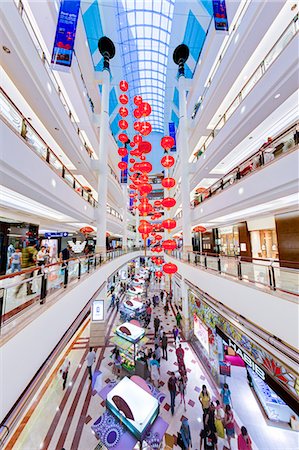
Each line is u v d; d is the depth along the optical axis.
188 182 10.49
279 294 3.36
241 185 5.81
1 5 3.67
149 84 21.95
